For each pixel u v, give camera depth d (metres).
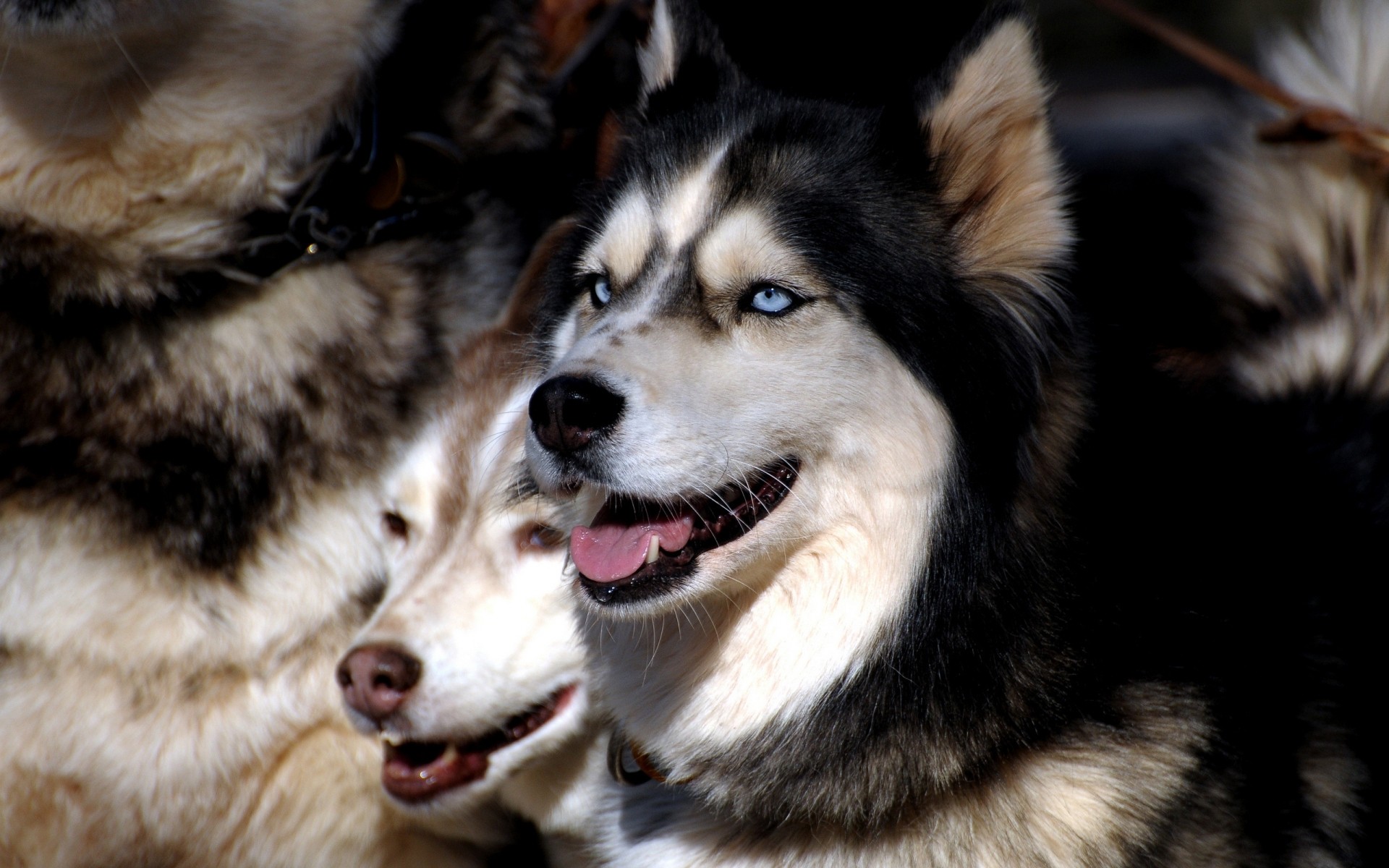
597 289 3.87
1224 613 3.85
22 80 3.84
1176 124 13.13
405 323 4.30
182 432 3.97
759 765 3.73
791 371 3.52
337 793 4.21
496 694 4.02
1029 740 3.58
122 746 3.96
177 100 3.94
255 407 4.04
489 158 4.53
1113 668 3.65
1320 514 4.38
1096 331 4.02
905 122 3.75
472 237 4.49
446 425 4.19
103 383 3.94
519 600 4.08
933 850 3.59
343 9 4.11
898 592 3.62
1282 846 3.64
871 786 3.61
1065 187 3.70
